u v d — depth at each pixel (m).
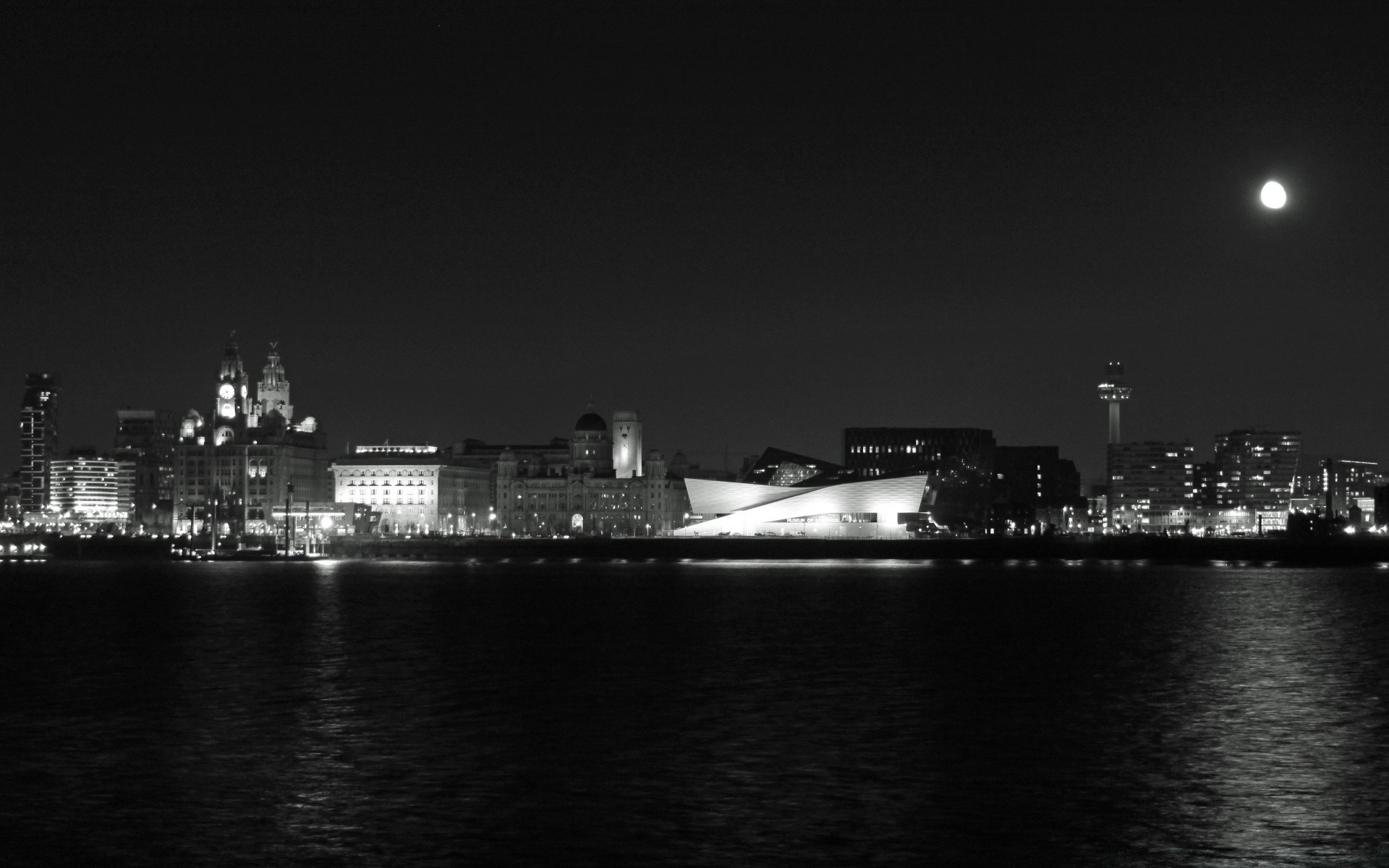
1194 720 81.81
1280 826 57.31
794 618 156.12
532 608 173.75
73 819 59.47
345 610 173.12
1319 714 83.81
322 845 55.50
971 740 76.00
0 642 131.50
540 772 68.25
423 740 76.50
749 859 53.47
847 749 73.56
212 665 111.62
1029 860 53.12
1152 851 54.09
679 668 108.12
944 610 169.25
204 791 64.38
